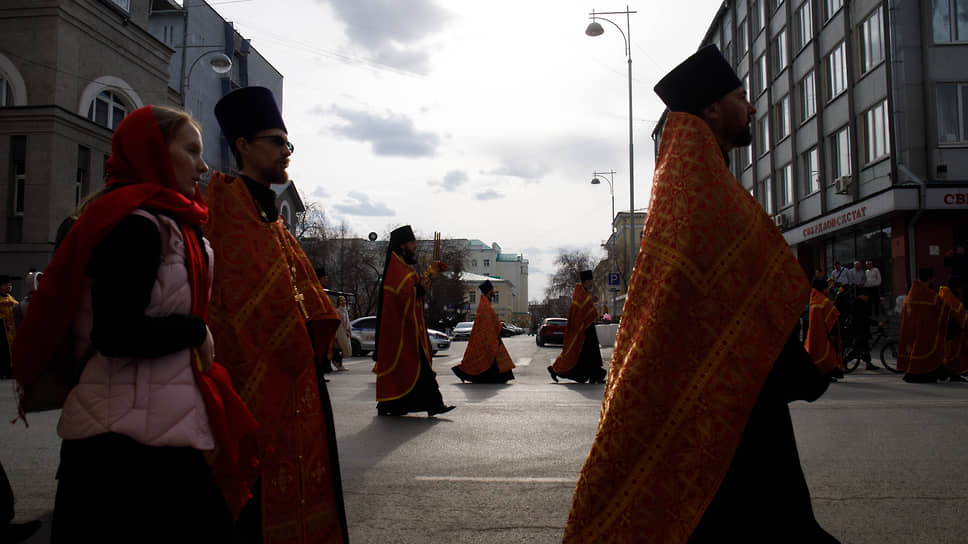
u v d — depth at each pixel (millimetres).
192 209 2262
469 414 8219
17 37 24344
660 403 2172
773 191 33094
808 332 11836
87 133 25641
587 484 2215
